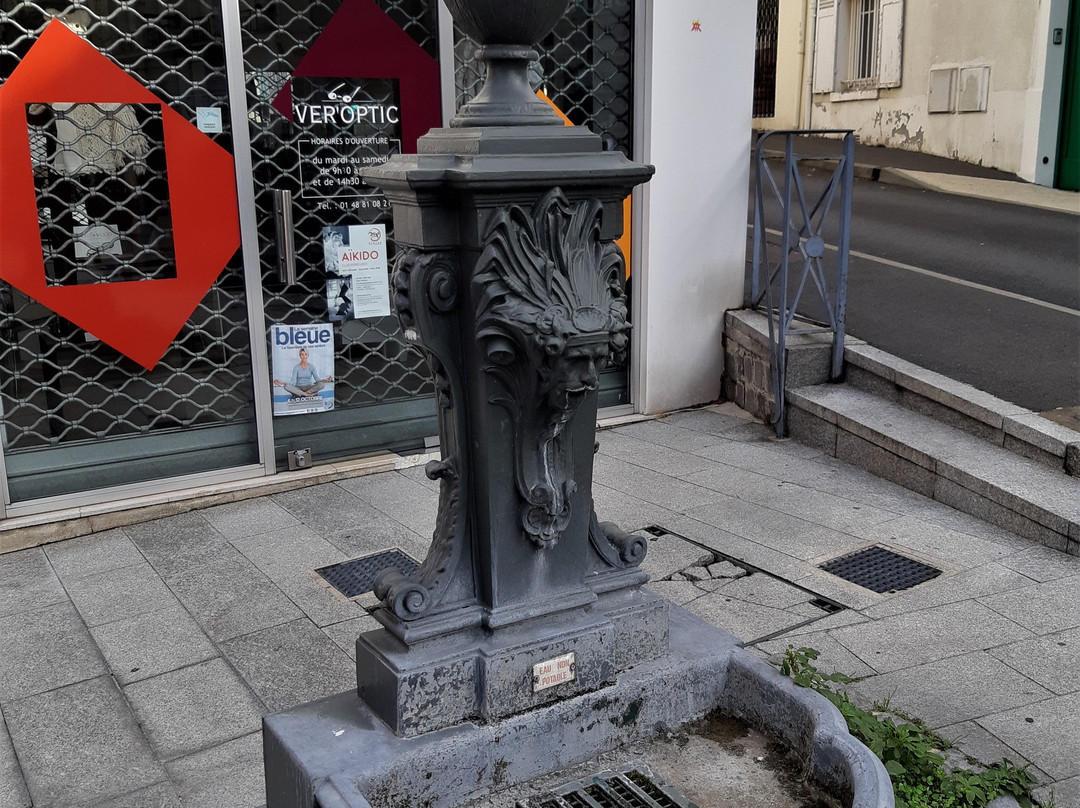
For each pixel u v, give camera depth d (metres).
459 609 2.27
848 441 5.87
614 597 2.46
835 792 2.15
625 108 6.53
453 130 2.15
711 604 4.13
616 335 2.15
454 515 2.27
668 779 2.27
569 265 2.10
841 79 18.94
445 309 2.14
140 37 5.04
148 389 5.36
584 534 2.38
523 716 2.24
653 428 6.68
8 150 4.82
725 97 6.65
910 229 11.15
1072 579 4.27
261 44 5.33
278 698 3.54
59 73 4.88
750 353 6.78
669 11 6.31
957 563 4.47
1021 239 10.41
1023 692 3.40
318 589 4.42
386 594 2.21
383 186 2.19
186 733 3.33
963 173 14.46
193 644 3.95
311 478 5.73
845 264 6.25
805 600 4.16
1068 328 7.21
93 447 5.27
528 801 2.19
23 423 5.09
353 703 2.32
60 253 5.03
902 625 3.91
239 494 5.55
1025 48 13.64
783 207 6.07
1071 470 4.93
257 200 5.48
